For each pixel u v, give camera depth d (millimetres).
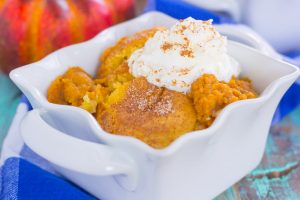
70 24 320
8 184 241
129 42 263
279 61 245
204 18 327
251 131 230
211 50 234
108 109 228
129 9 352
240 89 230
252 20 352
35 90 227
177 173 198
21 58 326
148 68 234
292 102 294
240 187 251
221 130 203
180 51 232
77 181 245
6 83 334
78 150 187
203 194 226
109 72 259
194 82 225
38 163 265
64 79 248
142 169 192
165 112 217
